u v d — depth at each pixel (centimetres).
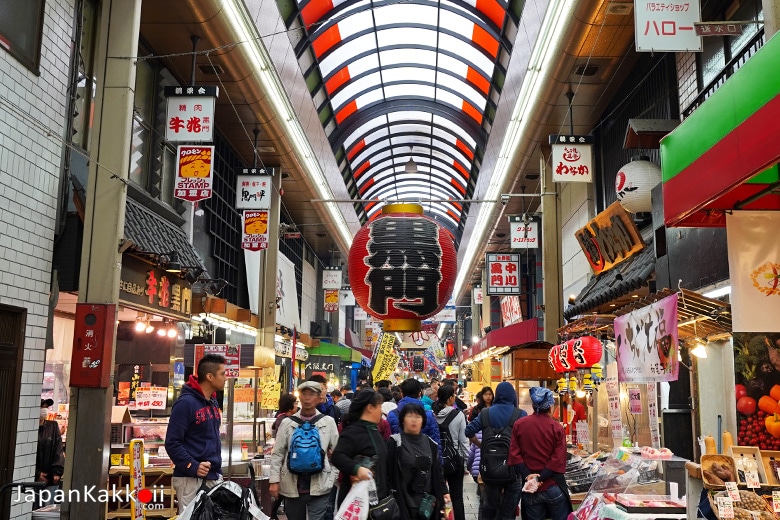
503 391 703
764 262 465
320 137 1919
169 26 1059
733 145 398
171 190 1283
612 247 1024
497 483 670
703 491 445
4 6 630
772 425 489
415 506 473
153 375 1068
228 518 407
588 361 874
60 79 746
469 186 2950
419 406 492
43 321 709
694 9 659
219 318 1415
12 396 648
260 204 1421
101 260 734
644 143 931
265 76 1286
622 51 1105
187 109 961
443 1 1608
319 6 1495
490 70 1828
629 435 862
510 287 1939
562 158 1163
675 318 504
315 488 547
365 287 774
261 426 1149
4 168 629
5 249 634
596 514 554
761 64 374
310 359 2645
